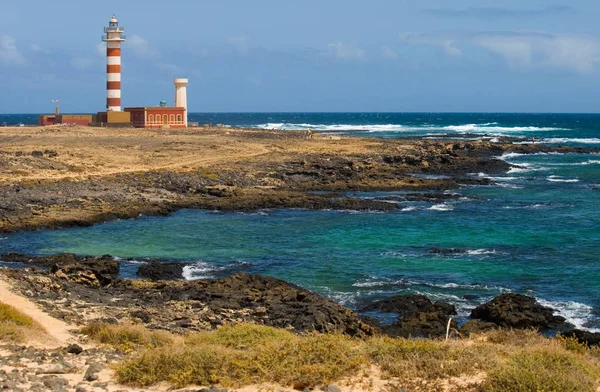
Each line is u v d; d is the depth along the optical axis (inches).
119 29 5182.1
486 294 1348.4
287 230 1975.9
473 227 2028.8
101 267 1439.5
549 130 7829.7
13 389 592.7
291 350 694.5
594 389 612.1
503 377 606.5
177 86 5531.5
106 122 5255.9
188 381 638.5
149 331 909.8
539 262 1596.9
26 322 887.1
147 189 2554.1
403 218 2180.1
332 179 2972.4
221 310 1125.1
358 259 1620.3
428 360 670.5
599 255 1667.1
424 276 1471.5
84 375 664.4
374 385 619.8
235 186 2736.2
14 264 1509.6
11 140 4033.0
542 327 1144.8
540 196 2684.5
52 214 2047.2
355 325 1096.2
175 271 1481.3
